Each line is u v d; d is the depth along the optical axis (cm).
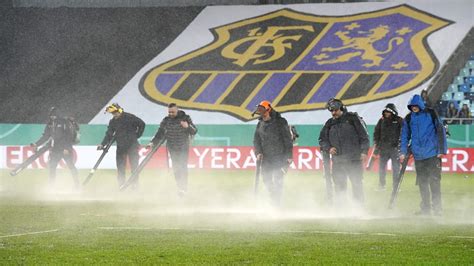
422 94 4019
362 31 7244
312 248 1738
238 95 6650
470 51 6919
